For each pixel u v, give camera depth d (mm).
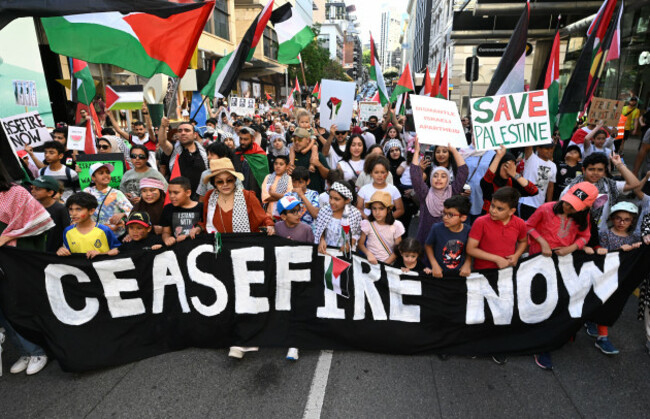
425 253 4090
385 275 3508
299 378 3178
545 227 3500
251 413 2797
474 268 3773
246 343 3498
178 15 4449
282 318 3598
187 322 3553
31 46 9492
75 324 3332
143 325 3465
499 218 3246
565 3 18234
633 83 17469
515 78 5238
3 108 8875
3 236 3219
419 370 3287
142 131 7723
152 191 4023
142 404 2891
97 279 3377
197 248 3512
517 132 4371
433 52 38812
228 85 6227
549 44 23406
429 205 4309
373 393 2996
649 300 3354
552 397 2949
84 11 3912
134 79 17500
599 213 4043
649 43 16203
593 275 3408
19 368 3283
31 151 5887
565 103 6125
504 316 3451
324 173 5633
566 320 3406
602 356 3469
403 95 13359
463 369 3291
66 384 3125
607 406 2855
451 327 3475
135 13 4414
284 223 3920
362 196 4625
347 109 6855
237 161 5844
